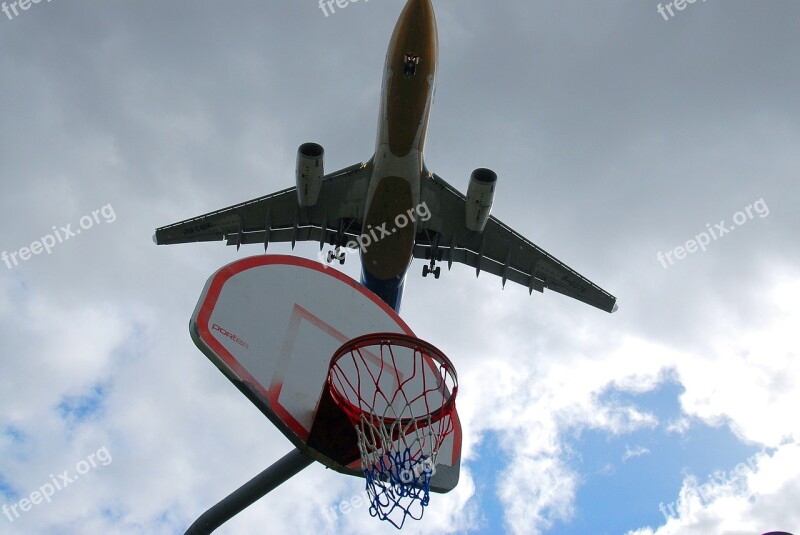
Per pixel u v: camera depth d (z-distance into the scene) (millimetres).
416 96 21000
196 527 7812
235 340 7414
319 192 24141
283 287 8141
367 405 7816
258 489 7539
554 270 26062
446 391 8133
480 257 26172
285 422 7266
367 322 8594
